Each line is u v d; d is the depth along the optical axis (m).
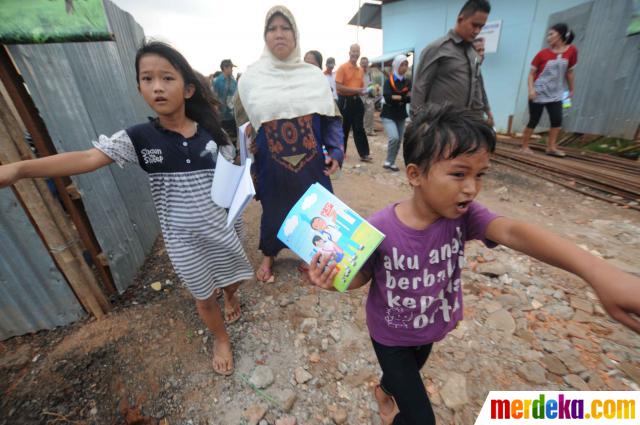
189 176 1.49
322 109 2.17
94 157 1.27
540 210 3.67
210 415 1.59
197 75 1.49
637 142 4.91
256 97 2.10
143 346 1.93
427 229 1.04
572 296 2.24
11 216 1.74
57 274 1.94
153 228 3.10
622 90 5.09
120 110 2.70
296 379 1.73
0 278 1.80
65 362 1.80
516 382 1.68
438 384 1.67
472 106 3.48
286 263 2.75
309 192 1.01
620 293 0.61
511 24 7.25
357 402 1.62
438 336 1.17
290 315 2.17
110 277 2.27
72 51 2.06
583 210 3.62
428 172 0.90
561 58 4.69
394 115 4.67
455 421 1.52
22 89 1.65
